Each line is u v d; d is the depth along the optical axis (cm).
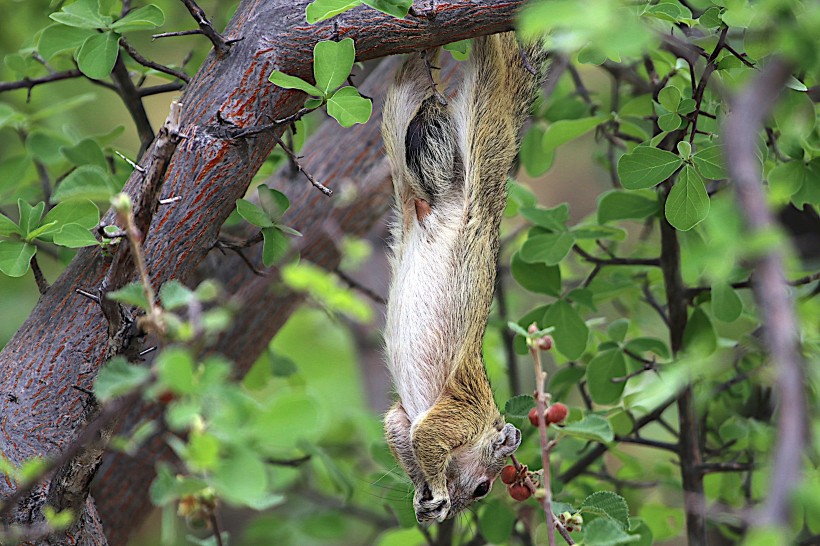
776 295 353
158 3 1148
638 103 1038
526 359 1479
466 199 894
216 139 732
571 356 981
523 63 874
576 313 985
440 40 744
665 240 1009
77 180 743
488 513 1019
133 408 981
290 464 1059
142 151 959
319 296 550
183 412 438
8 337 1211
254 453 454
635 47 474
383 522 1208
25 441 711
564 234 992
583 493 1082
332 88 696
